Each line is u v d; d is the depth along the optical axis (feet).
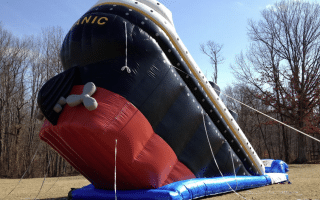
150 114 17.53
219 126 22.70
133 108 16.67
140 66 17.47
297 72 77.25
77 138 16.21
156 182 17.19
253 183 24.30
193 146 20.35
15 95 90.63
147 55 17.89
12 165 81.66
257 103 108.47
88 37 17.67
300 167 59.11
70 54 18.48
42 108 15.84
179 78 19.66
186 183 17.60
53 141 18.47
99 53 17.38
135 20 18.37
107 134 15.28
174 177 18.78
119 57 17.33
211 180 19.89
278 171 34.04
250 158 25.86
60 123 16.19
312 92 74.43
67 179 49.42
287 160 86.79
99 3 20.02
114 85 16.69
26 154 84.64
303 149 78.95
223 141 22.98
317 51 76.23
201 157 20.92
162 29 19.31
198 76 20.63
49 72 91.35
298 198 18.54
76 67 17.76
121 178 17.48
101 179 18.80
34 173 81.35
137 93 17.06
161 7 20.49
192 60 20.45
